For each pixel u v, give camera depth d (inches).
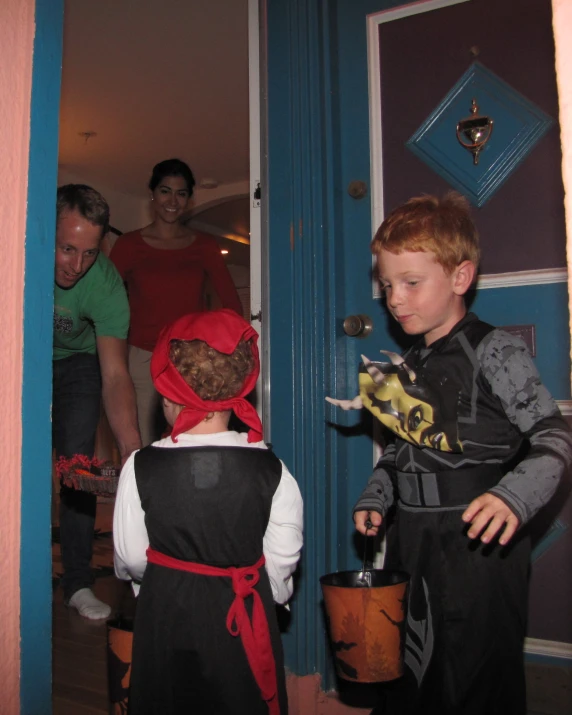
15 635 40.0
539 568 63.0
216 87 166.7
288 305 72.6
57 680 73.2
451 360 51.4
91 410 95.1
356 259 73.7
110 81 163.0
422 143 70.6
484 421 50.0
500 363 48.8
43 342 42.4
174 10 129.6
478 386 50.1
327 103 73.6
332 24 74.9
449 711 48.1
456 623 48.6
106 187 241.8
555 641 62.1
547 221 65.0
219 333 48.1
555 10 24.6
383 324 72.0
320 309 71.6
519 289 65.5
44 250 42.6
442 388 51.0
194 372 47.4
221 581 44.9
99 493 60.7
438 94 70.5
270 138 74.9
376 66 73.4
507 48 67.7
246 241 303.7
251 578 46.0
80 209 74.5
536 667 62.3
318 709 68.0
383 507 54.9
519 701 47.6
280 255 73.6
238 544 45.8
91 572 100.0
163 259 125.1
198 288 127.2
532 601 63.1
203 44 144.3
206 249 128.6
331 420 71.6
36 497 41.5
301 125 73.0
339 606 48.8
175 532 45.3
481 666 47.7
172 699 43.1
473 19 69.2
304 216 72.3
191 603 44.2
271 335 73.4
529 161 66.1
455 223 51.8
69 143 203.2
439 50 70.6
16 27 41.3
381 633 47.9
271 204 74.4
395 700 52.6
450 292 52.3
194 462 46.3
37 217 42.1
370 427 72.3
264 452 49.3
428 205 53.7
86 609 93.6
